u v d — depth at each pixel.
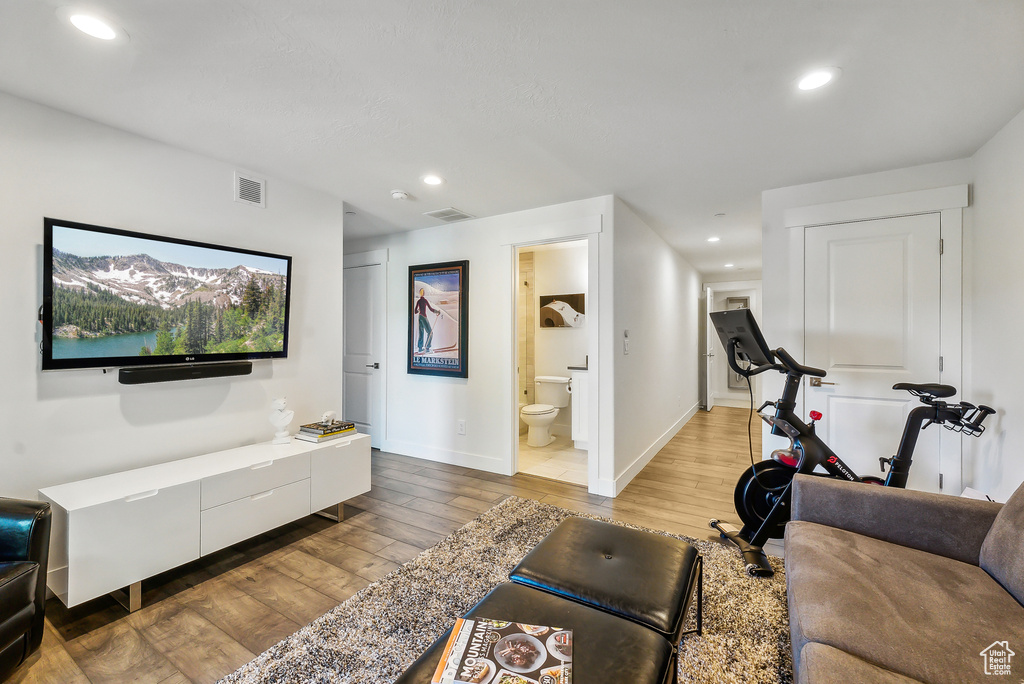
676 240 4.69
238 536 2.20
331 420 2.93
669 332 4.99
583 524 1.75
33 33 1.46
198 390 2.45
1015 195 2.01
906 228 2.62
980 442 2.32
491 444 3.81
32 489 1.89
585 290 4.98
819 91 1.83
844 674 0.93
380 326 4.52
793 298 2.93
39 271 1.91
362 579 2.09
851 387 2.75
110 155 2.12
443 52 1.59
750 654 1.57
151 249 2.21
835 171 2.69
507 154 2.47
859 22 1.42
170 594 1.97
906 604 1.19
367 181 2.90
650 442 4.23
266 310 2.72
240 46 1.55
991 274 2.22
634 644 1.07
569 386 5.02
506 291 3.70
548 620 1.17
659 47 1.55
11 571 1.42
